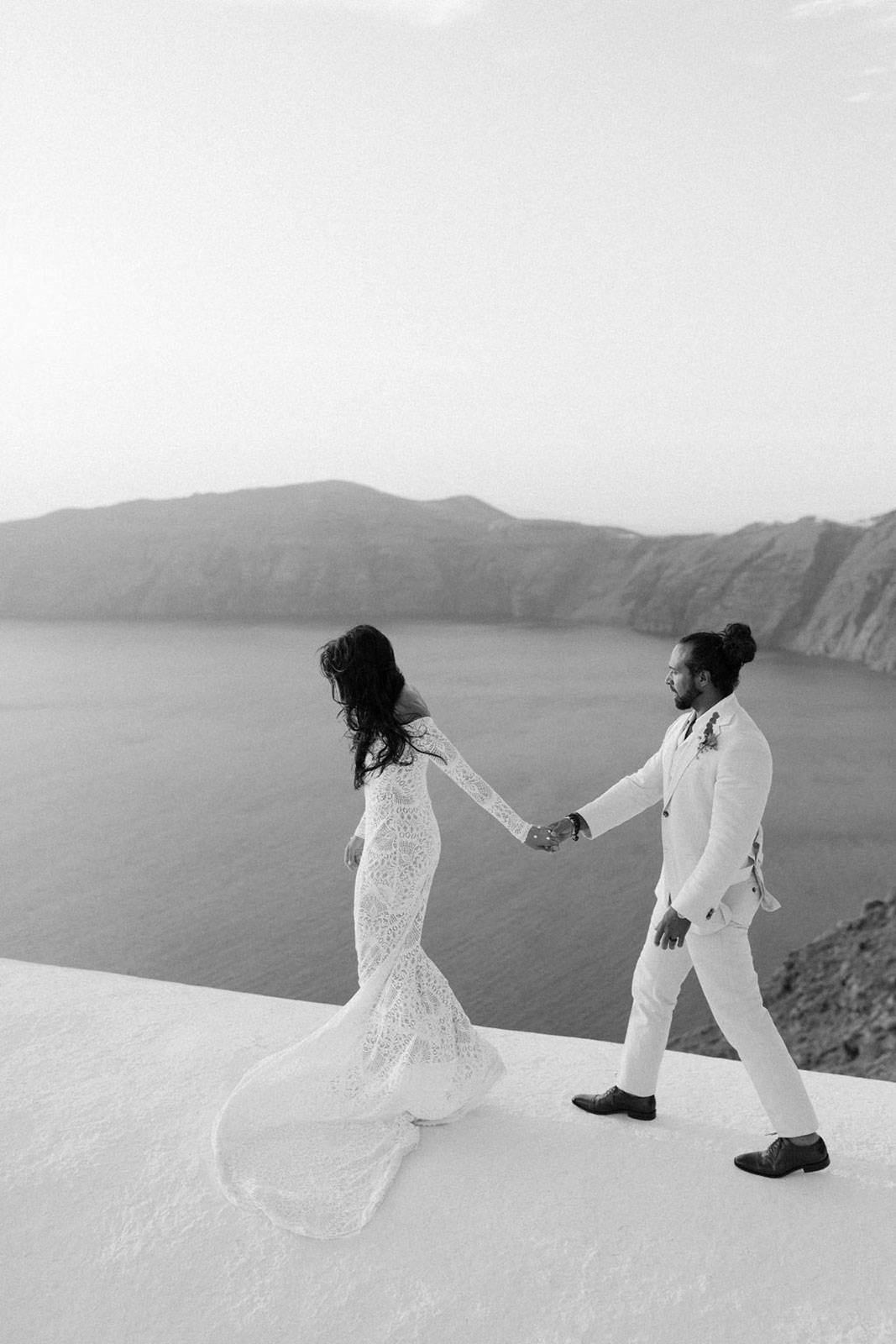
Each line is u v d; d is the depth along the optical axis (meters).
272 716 131.50
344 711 2.85
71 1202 2.49
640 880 66.00
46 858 74.81
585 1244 2.33
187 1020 3.49
